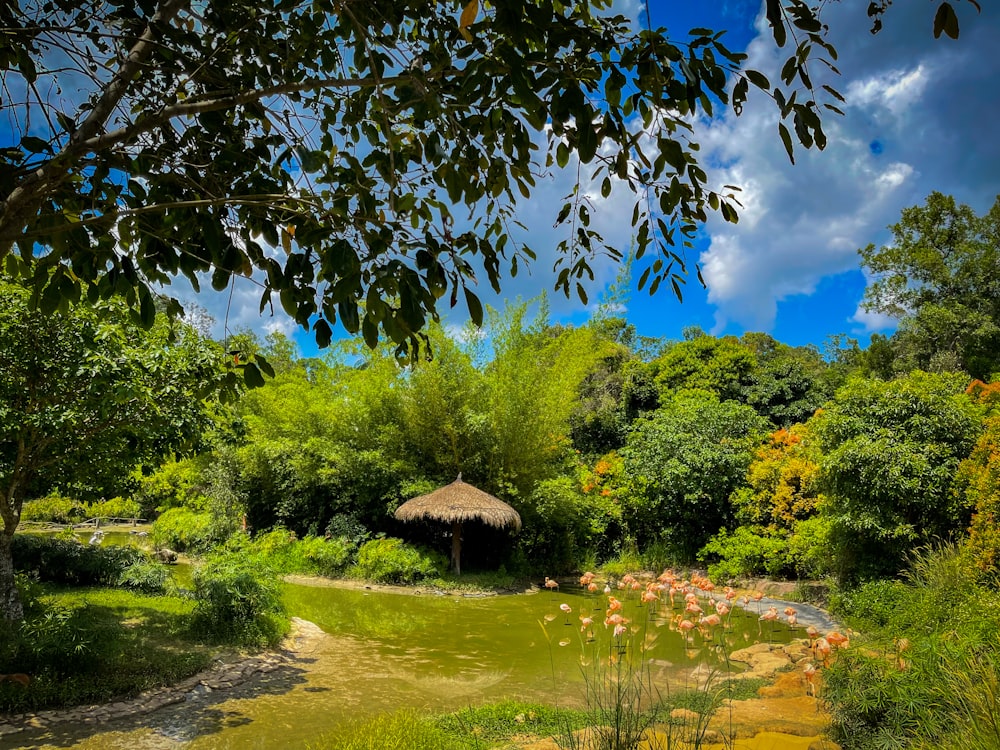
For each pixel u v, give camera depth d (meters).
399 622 9.08
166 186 1.80
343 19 1.80
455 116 1.75
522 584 12.80
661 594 11.30
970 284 20.06
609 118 1.59
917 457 8.14
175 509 16.97
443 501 12.84
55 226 1.56
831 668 4.59
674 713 4.66
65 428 5.84
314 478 14.72
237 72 1.88
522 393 13.87
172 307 2.25
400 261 1.42
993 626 4.14
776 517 11.78
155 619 7.57
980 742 2.90
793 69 1.40
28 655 5.18
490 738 4.29
